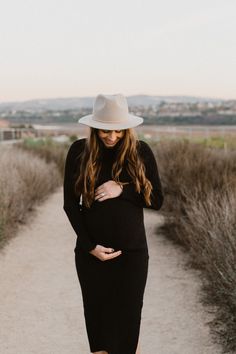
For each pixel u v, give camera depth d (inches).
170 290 230.2
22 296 225.5
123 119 129.8
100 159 132.3
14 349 173.0
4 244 311.6
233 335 175.2
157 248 303.1
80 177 131.7
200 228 259.0
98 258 133.5
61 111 4315.9
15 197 375.2
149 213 416.8
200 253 252.2
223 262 206.8
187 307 208.7
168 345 175.5
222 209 255.8
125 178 132.6
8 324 193.9
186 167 374.0
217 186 328.5
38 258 289.9
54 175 620.4
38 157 726.5
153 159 136.0
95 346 137.6
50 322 196.2
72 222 134.1
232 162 375.6
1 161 462.0
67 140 1223.5
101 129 129.3
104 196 130.7
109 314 134.6
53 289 235.3
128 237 133.0
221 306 201.6
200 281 239.8
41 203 486.9
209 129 1026.1
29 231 361.1
